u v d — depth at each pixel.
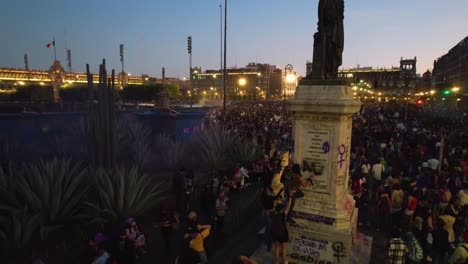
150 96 51.81
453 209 7.85
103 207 9.06
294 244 7.02
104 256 6.28
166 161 15.49
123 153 16.45
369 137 18.66
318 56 7.12
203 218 10.20
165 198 10.27
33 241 7.88
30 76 90.62
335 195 6.93
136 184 9.59
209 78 160.62
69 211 8.77
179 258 6.61
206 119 24.17
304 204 7.18
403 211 8.23
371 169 12.27
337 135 6.86
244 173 13.37
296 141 7.30
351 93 7.44
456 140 17.67
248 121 28.08
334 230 6.64
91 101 11.89
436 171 10.68
